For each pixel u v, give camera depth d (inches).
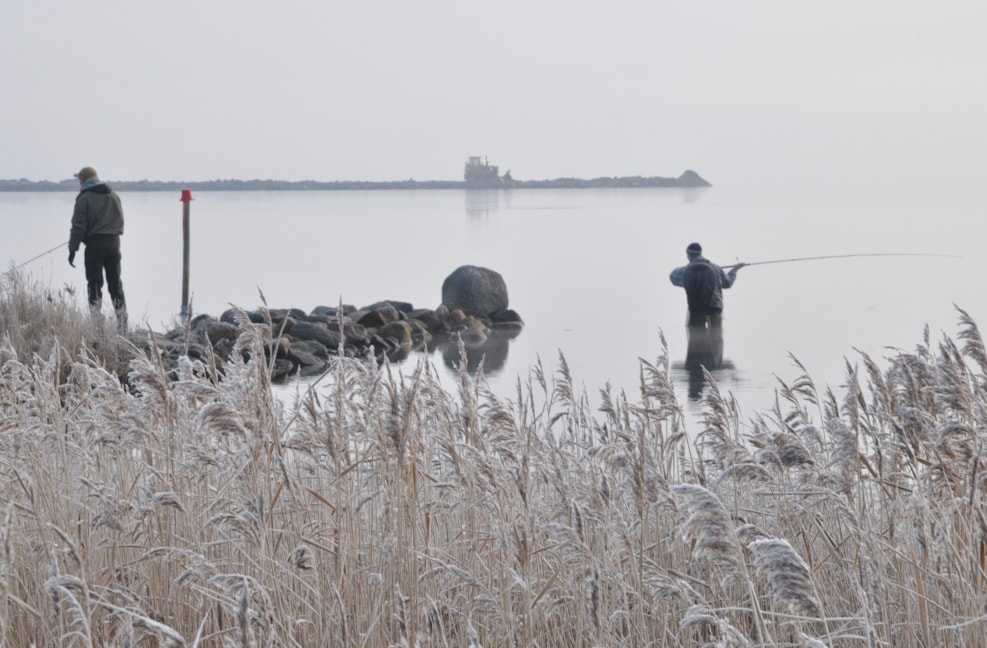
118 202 917.8
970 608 202.1
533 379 709.9
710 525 162.4
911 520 221.8
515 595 237.8
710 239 2687.0
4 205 7126.0
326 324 964.6
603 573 220.4
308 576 235.1
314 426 237.8
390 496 236.1
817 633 224.4
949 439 219.6
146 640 226.5
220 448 272.5
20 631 226.7
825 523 259.3
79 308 762.2
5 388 298.8
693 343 899.4
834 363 766.5
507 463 245.6
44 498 257.9
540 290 1422.2
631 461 212.5
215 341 833.5
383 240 2812.5
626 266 1863.9
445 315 1048.2
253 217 4896.7
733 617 222.5
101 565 243.0
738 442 290.5
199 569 217.5
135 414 258.7
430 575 226.5
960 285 1331.2
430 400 274.4
